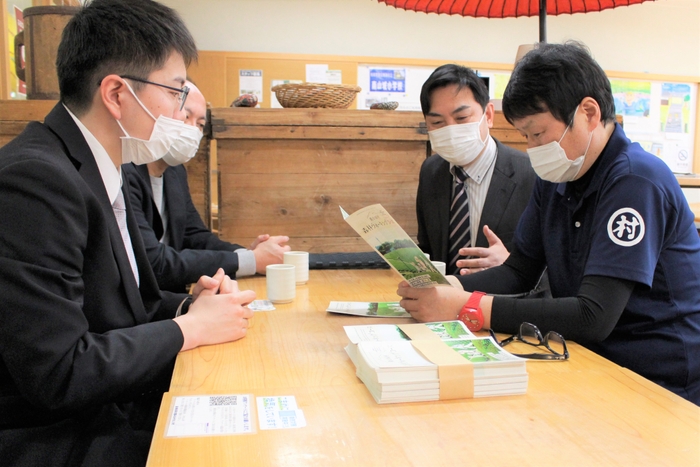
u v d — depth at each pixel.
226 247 2.13
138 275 1.38
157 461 0.68
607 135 1.33
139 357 1.01
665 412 0.83
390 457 0.69
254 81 4.66
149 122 1.19
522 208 2.13
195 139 1.89
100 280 1.10
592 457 0.70
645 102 5.36
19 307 0.90
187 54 1.24
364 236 1.16
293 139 2.27
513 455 0.70
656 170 1.24
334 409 0.83
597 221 1.25
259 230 2.29
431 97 2.03
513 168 2.16
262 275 1.91
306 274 1.77
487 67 5.00
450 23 4.95
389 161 2.36
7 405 1.00
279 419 0.79
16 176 0.95
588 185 1.36
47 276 0.94
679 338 1.26
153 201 1.92
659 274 1.26
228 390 0.90
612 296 1.17
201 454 0.70
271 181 2.28
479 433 0.76
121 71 1.15
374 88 4.85
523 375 0.90
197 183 2.37
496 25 5.02
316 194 2.31
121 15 1.14
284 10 4.71
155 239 1.81
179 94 1.22
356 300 1.54
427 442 0.73
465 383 0.87
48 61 2.20
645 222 1.18
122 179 1.37
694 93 5.45
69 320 0.95
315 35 4.77
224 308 1.18
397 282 1.79
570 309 1.19
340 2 4.78
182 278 1.78
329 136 2.29
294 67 4.70
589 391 0.91
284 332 1.24
